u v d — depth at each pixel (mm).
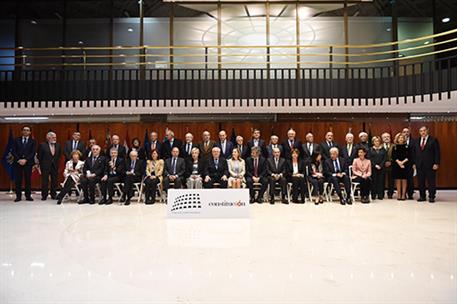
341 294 3281
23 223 6594
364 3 13695
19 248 4879
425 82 9898
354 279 3656
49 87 11164
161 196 9305
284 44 13828
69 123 13109
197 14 13898
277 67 13703
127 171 9234
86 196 9266
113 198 10219
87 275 3814
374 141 9859
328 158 9266
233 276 3756
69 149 10242
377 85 10859
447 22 13547
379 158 9648
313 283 3553
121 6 13891
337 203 8977
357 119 12992
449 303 3078
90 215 7445
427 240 5219
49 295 3299
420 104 10656
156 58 13734
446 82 9383
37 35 13883
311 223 6480
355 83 10984
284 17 13820
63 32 13805
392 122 12930
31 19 13922
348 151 9734
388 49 13492
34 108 11414
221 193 7160
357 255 4480
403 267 4020
